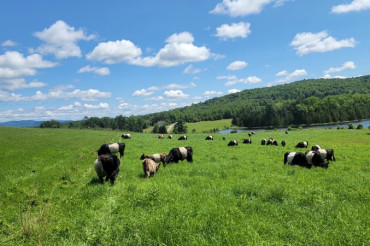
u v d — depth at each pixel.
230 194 8.75
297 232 5.53
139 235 5.41
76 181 12.26
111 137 43.72
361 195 8.41
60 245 5.38
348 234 5.27
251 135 58.06
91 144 30.95
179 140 42.62
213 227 5.71
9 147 24.81
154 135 57.97
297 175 13.00
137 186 10.27
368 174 13.02
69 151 23.78
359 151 26.08
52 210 7.57
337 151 26.58
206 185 10.37
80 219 6.88
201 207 7.05
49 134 44.66
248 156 21.38
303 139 45.34
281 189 8.57
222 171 13.58
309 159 16.34
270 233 5.58
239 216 6.52
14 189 10.65
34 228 6.07
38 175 13.62
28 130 51.84
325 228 5.78
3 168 15.36
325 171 14.52
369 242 4.99
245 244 4.93
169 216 6.30
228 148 29.20
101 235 5.54
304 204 7.74
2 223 6.86
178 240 5.20
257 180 11.11
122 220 6.34
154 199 7.99
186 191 9.21
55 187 11.02
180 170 14.54
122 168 15.48
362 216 6.44
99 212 7.25
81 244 5.29
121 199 8.51
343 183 10.68
